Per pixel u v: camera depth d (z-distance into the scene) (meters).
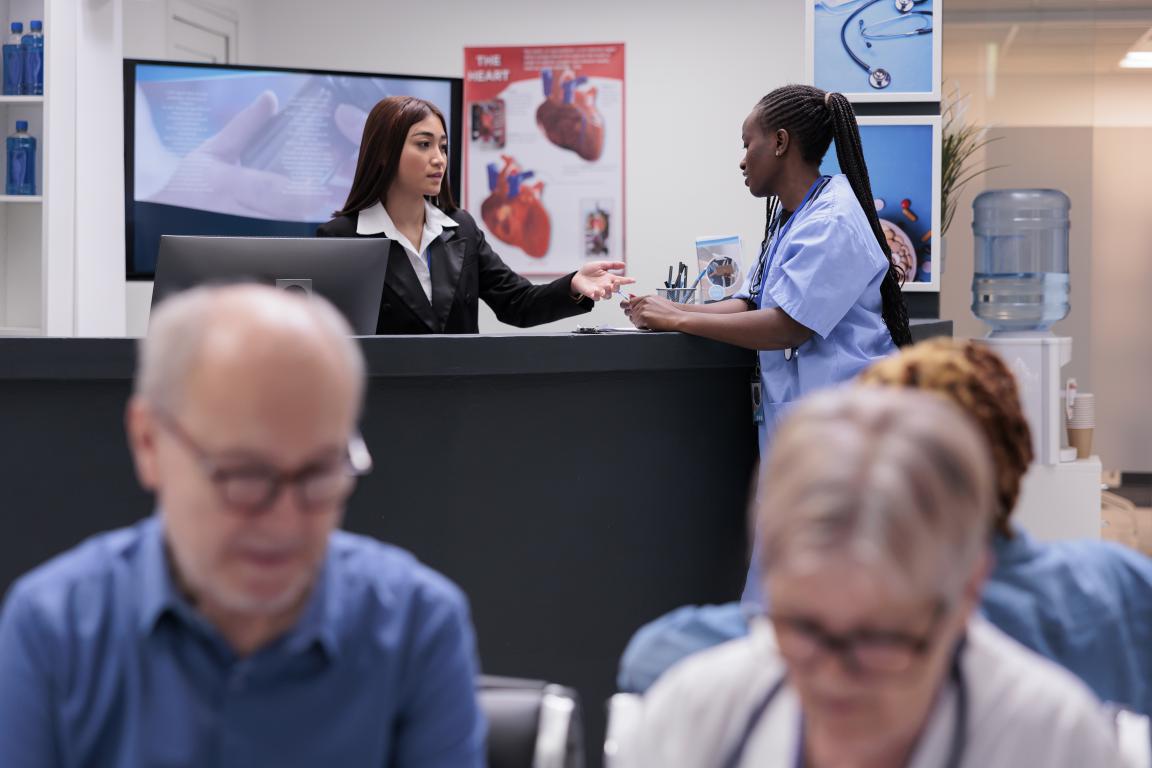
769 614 0.89
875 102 4.66
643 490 3.11
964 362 1.37
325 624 1.24
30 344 2.74
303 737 1.24
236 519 1.09
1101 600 1.41
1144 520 6.65
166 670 1.21
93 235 5.17
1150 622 1.44
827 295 3.10
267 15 6.93
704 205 6.76
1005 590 1.40
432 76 5.88
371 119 3.70
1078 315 5.83
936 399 0.95
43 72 5.03
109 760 1.22
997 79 5.66
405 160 3.66
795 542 0.86
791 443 0.91
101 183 5.20
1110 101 6.97
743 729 1.09
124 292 5.38
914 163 4.64
